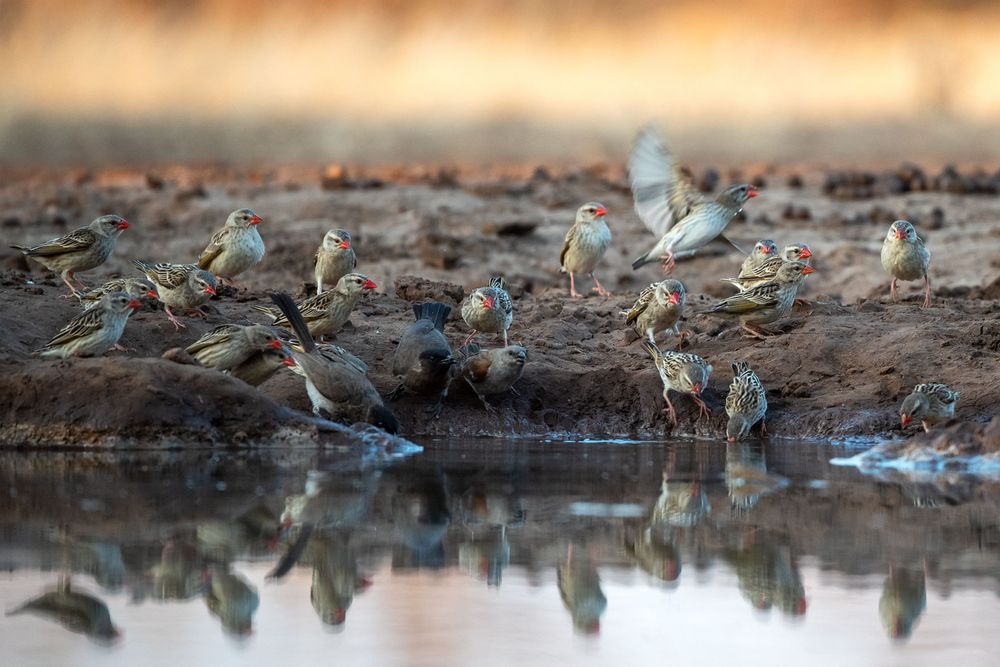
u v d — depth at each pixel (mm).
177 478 13625
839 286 23812
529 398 16812
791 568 11000
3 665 9039
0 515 12164
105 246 18328
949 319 18156
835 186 31250
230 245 19172
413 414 16500
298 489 13266
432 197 30609
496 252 25859
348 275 17234
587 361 17672
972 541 11641
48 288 18797
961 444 14609
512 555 11289
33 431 14938
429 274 24469
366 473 14062
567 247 21047
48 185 35312
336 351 16391
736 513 12492
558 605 10203
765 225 27734
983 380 16141
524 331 18750
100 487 13172
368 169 37594
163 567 10883
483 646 9461
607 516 12398
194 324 17500
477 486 13492
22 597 10242
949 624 9781
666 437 16438
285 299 15836
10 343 16156
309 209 29438
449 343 18047
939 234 26625
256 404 15242
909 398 15305
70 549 11250
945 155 38875
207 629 9703
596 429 16625
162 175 37062
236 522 12078
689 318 19375
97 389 15000
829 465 14625
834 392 16625
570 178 33281
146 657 9203
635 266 17656
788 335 17734
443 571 10906
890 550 11391
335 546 11477
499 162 38750
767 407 16562
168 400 14992
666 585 10594
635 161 17156
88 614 9945
